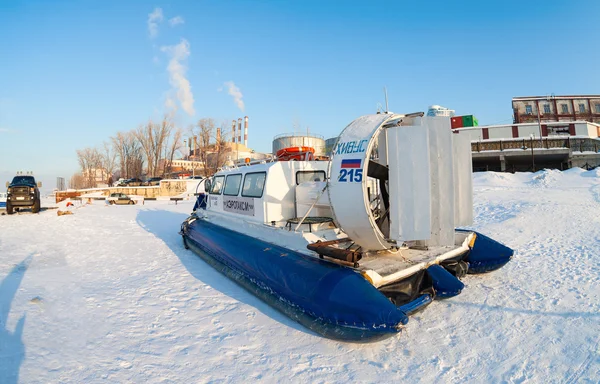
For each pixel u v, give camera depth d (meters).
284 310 3.66
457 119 43.31
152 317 3.85
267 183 4.82
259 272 4.09
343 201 3.41
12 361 2.87
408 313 3.31
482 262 4.87
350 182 3.32
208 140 50.53
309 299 3.25
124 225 12.24
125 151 62.66
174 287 4.93
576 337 3.13
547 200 12.96
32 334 3.39
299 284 3.45
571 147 35.19
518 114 55.00
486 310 3.80
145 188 39.94
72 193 37.97
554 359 2.81
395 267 3.56
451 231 3.40
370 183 4.55
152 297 4.51
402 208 3.14
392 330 2.77
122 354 3.02
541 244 6.82
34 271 5.87
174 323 3.68
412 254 4.11
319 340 3.25
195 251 6.98
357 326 2.87
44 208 20.92
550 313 3.65
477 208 12.32
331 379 2.61
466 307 3.91
